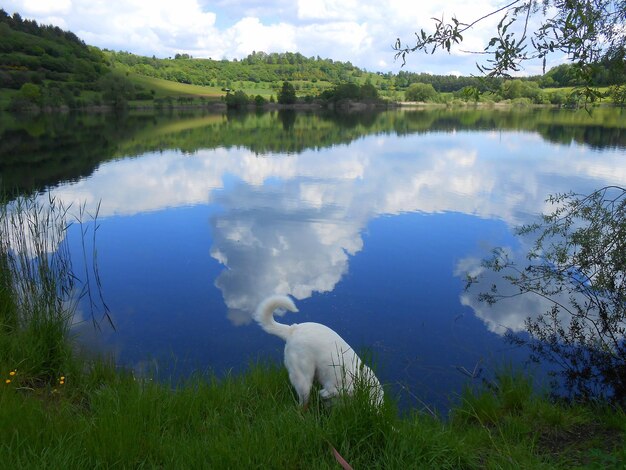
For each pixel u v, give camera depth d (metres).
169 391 4.37
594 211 5.79
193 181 19.80
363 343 6.53
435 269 9.66
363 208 14.94
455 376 5.82
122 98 80.69
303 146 32.97
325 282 9.04
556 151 26.73
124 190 17.61
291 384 4.55
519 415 4.70
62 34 128.75
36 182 18.50
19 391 4.44
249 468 3.17
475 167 22.30
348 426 3.52
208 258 10.36
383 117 66.31
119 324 7.27
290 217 13.88
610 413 4.55
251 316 7.58
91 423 3.58
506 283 8.86
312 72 167.50
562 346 6.47
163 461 3.29
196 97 104.81
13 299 6.42
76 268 9.63
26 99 69.38
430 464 3.31
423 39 3.54
